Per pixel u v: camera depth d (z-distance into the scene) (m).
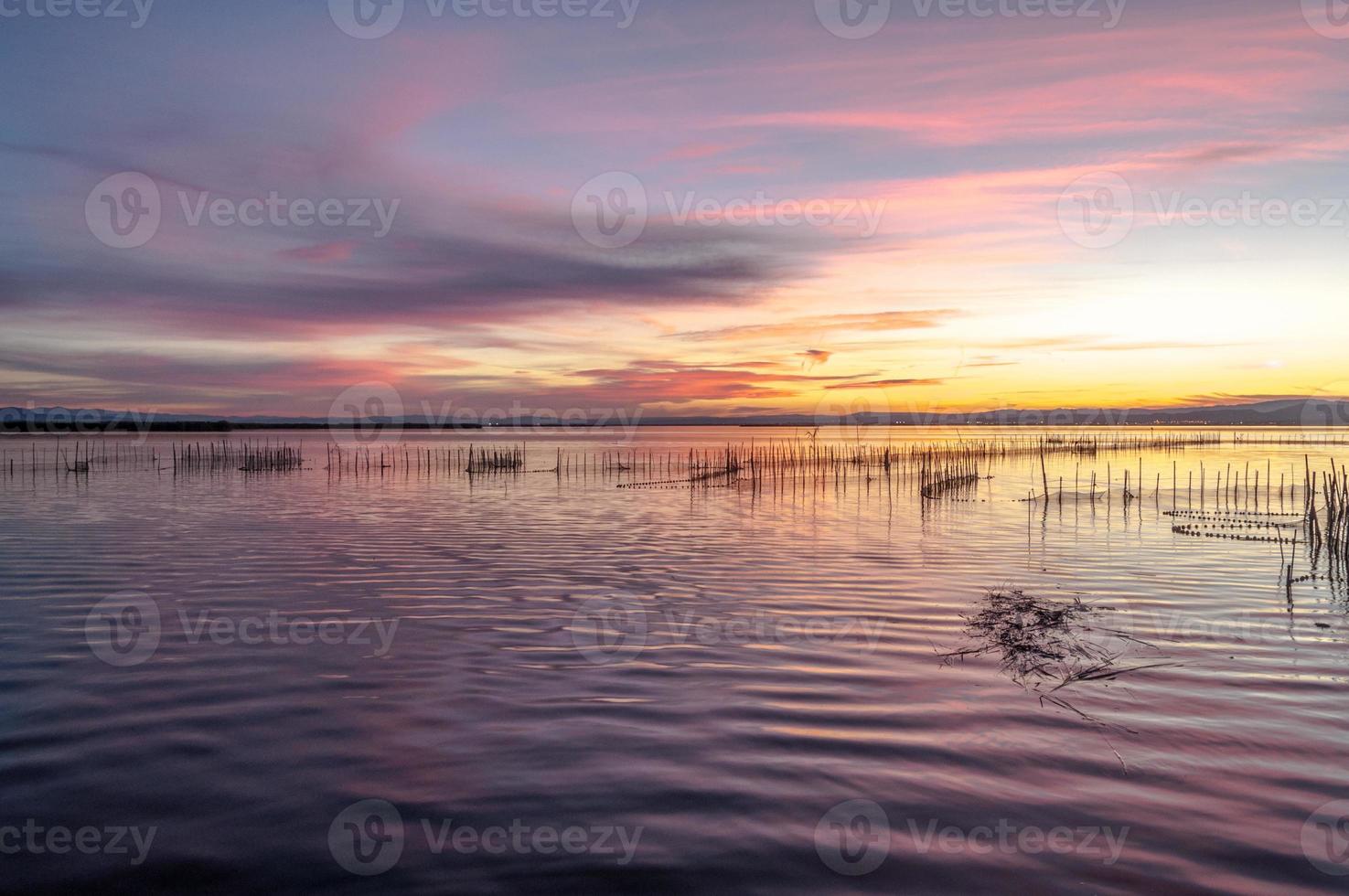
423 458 77.38
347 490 42.97
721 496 40.12
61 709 9.48
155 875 6.14
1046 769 7.86
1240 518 29.78
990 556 20.86
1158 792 7.38
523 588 16.66
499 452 89.31
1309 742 8.48
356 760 8.12
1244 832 6.68
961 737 8.64
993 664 11.19
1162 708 9.48
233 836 6.70
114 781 7.68
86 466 56.28
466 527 27.30
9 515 30.27
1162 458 74.88
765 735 8.71
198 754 8.27
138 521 28.42
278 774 7.80
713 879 6.07
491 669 11.05
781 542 23.55
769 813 7.04
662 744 8.48
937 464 55.84
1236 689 10.11
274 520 28.95
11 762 8.09
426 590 16.44
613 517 30.59
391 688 10.29
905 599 15.43
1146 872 6.11
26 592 16.17
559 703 9.71
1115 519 29.55
